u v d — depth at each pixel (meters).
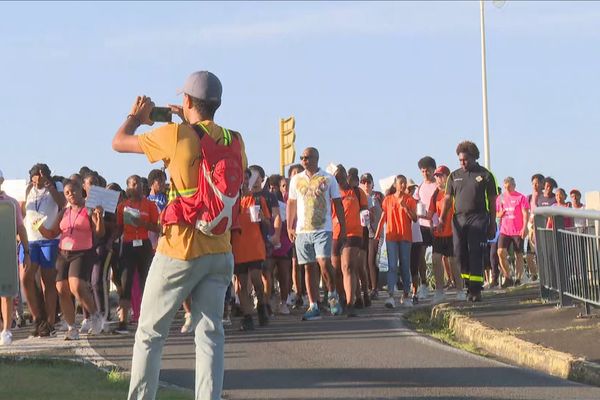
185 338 21.11
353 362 17.56
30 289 22.88
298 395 14.93
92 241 22.00
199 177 12.12
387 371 16.61
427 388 15.20
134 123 12.52
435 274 27.59
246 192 23.25
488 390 14.93
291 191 24.75
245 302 22.44
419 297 30.02
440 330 21.89
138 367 12.34
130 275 22.84
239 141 12.52
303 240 24.30
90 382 15.84
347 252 24.66
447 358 17.72
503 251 34.22
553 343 17.56
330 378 16.20
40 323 23.08
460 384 15.43
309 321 23.78
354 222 24.92
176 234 12.15
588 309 20.41
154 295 12.26
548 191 34.91
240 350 19.36
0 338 21.52
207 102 12.51
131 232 22.78
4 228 16.25
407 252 27.70
